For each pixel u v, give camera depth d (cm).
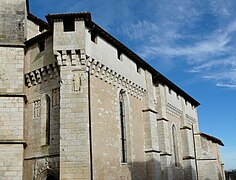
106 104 2794
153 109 3622
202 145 5134
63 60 2550
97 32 2800
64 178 2298
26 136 2780
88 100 2514
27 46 2952
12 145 2569
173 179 4025
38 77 2806
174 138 4350
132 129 3186
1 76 2730
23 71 2816
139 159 3212
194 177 4497
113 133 2825
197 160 4931
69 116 2428
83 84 2509
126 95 3189
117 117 2945
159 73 3816
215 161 4959
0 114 2630
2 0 2945
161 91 3966
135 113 3319
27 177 2652
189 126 5003
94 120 2558
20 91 2738
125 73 3172
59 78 2609
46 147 2598
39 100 2786
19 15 2942
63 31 2594
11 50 2820
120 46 3108
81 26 2600
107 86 2870
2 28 2862
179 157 4347
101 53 2805
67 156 2339
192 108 5344
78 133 2386
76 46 2547
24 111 2778
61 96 2475
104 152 2614
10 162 2530
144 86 3553
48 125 2688
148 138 3419
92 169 2383
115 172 2734
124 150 3070
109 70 2888
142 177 3200
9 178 2495
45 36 2806
